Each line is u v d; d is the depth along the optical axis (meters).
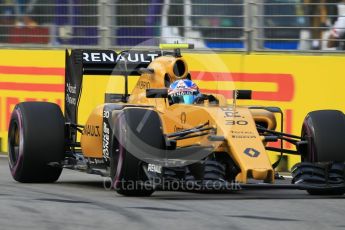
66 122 33.22
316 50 38.88
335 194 28.16
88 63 33.03
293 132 38.06
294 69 38.09
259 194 28.52
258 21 40.06
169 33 42.31
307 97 37.81
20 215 22.64
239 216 22.67
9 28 46.03
